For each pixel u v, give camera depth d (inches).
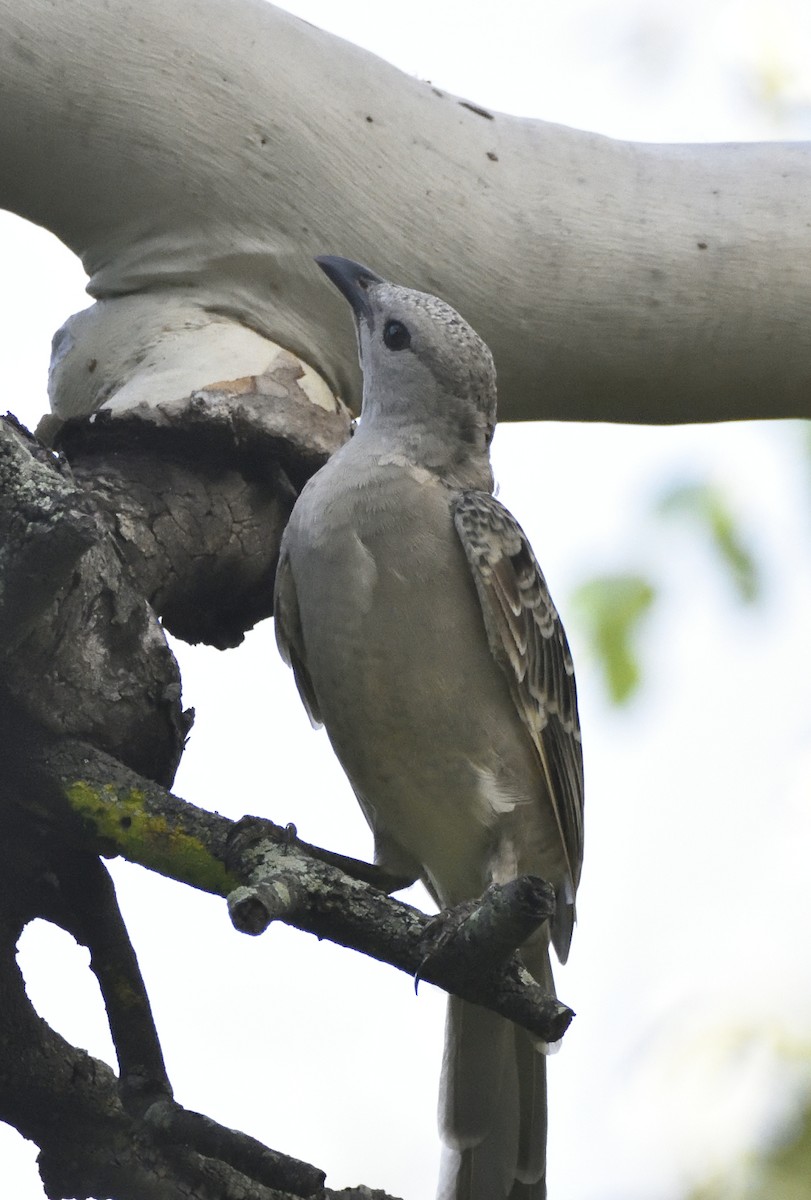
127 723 243.8
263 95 306.2
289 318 309.9
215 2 309.6
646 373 340.2
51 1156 241.4
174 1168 241.6
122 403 287.9
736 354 340.2
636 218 332.8
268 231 306.3
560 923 334.6
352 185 312.3
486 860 319.9
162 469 287.7
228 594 301.9
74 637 237.1
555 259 327.0
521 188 327.3
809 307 338.6
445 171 321.1
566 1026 212.5
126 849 231.3
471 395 321.7
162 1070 234.1
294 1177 213.2
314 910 219.8
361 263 316.2
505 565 309.7
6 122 296.7
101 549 242.1
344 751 316.8
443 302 321.7
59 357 312.3
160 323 302.2
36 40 293.1
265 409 295.3
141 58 299.0
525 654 311.1
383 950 219.5
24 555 214.7
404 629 303.6
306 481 309.1
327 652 306.2
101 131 299.4
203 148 302.7
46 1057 239.1
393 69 327.0
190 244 305.1
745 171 343.6
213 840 228.7
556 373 338.3
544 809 323.3
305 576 302.8
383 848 330.3
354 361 322.3
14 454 220.4
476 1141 319.3
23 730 235.6
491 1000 215.3
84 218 308.7
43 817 234.8
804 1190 331.3
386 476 309.0
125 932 241.9
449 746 308.8
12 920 238.5
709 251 333.7
